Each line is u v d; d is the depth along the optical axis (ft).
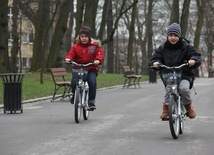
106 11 185.47
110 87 143.02
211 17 341.82
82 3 183.32
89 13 174.19
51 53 177.78
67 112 75.10
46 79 153.58
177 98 49.11
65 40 269.03
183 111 51.11
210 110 76.07
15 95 74.33
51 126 58.18
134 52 408.67
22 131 54.19
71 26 270.05
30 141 47.57
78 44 62.80
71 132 53.31
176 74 48.83
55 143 46.47
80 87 61.16
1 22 141.28
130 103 89.66
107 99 99.66
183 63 49.90
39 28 188.34
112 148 43.88
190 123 60.70
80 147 44.39
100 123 60.90
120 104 87.76
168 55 50.01
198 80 200.34
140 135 51.29
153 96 106.83
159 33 369.30
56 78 159.22
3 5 140.87
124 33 397.19
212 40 353.51
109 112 73.97
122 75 220.64
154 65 49.01
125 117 67.31
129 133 52.70
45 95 107.55
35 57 192.44
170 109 47.26
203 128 56.44
